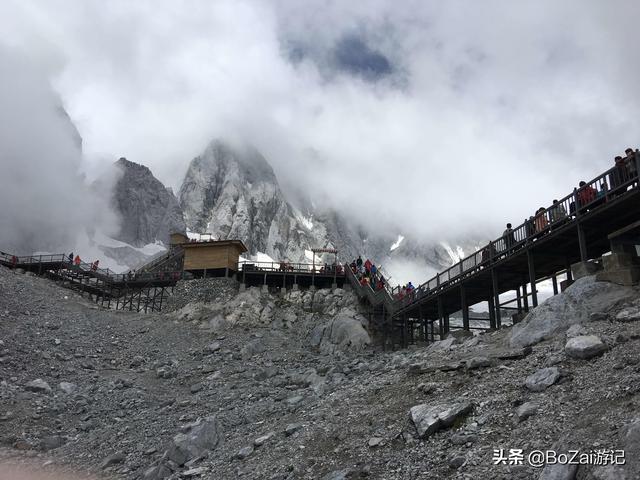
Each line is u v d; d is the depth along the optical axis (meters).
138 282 55.53
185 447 15.24
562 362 12.23
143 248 137.38
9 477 15.39
